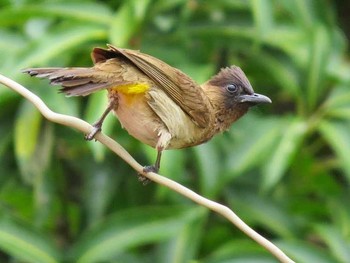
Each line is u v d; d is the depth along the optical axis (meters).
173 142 10.15
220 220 13.60
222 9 13.48
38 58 12.52
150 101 9.70
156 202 13.32
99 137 9.45
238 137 13.17
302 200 13.72
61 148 13.47
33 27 13.23
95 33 12.82
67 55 13.04
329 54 13.38
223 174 12.91
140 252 13.45
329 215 13.86
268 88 14.04
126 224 12.66
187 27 13.38
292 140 12.91
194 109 10.07
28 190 13.56
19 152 12.73
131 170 13.47
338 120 13.45
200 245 13.55
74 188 13.70
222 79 10.79
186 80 10.06
